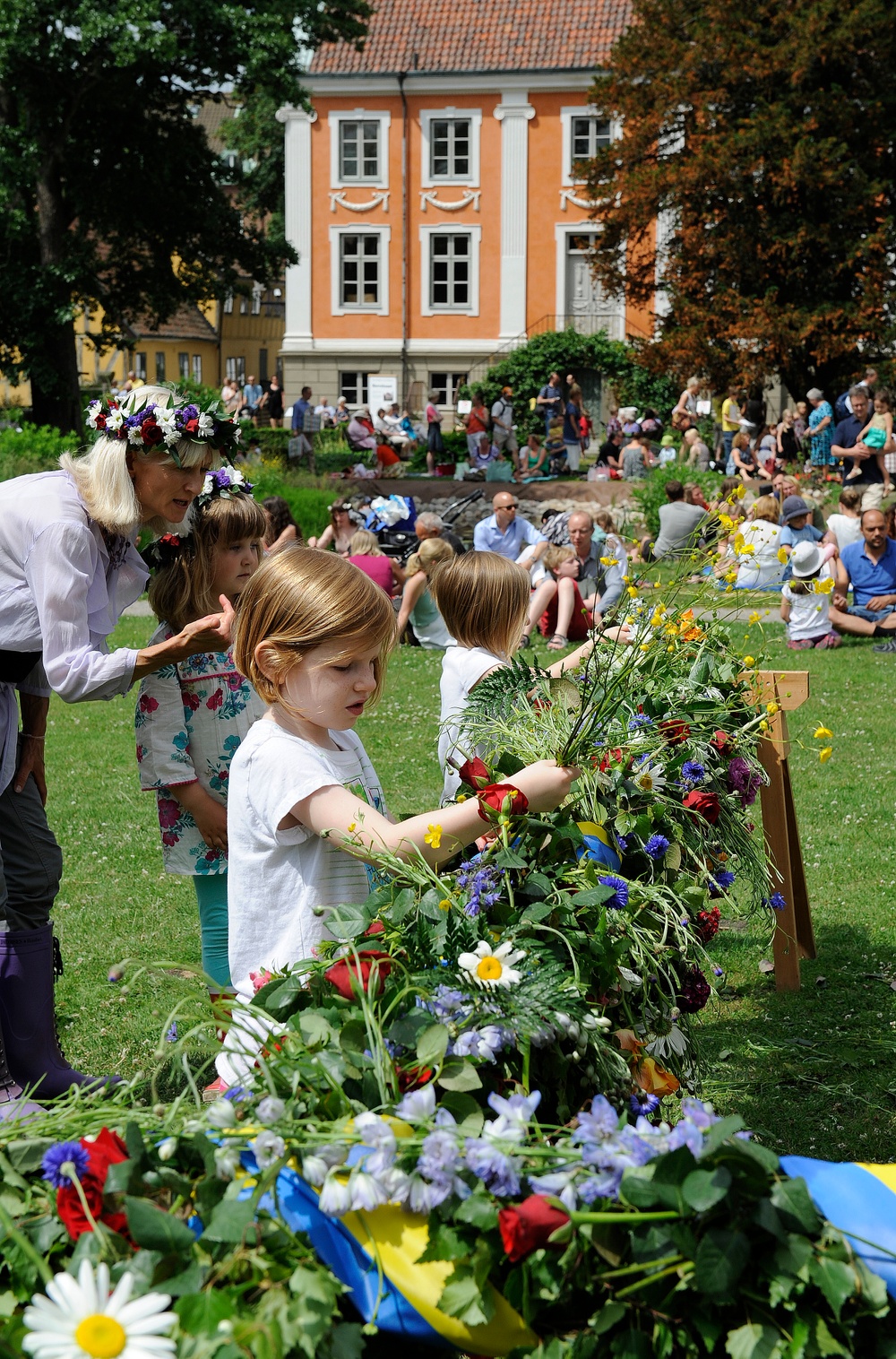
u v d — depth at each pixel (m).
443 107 34.84
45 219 25.17
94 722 9.12
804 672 4.25
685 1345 1.50
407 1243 1.59
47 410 26.23
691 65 27.48
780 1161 1.66
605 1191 1.53
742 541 3.18
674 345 27.50
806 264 27.61
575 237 35.12
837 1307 1.43
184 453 3.06
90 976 4.53
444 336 35.88
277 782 2.27
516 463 28.69
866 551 11.23
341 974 1.87
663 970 2.45
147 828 6.46
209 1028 1.95
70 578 3.01
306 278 36.06
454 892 2.06
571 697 2.74
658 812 2.71
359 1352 1.49
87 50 21.92
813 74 27.42
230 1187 1.58
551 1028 1.84
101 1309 1.41
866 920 4.99
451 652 3.32
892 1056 3.87
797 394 28.52
